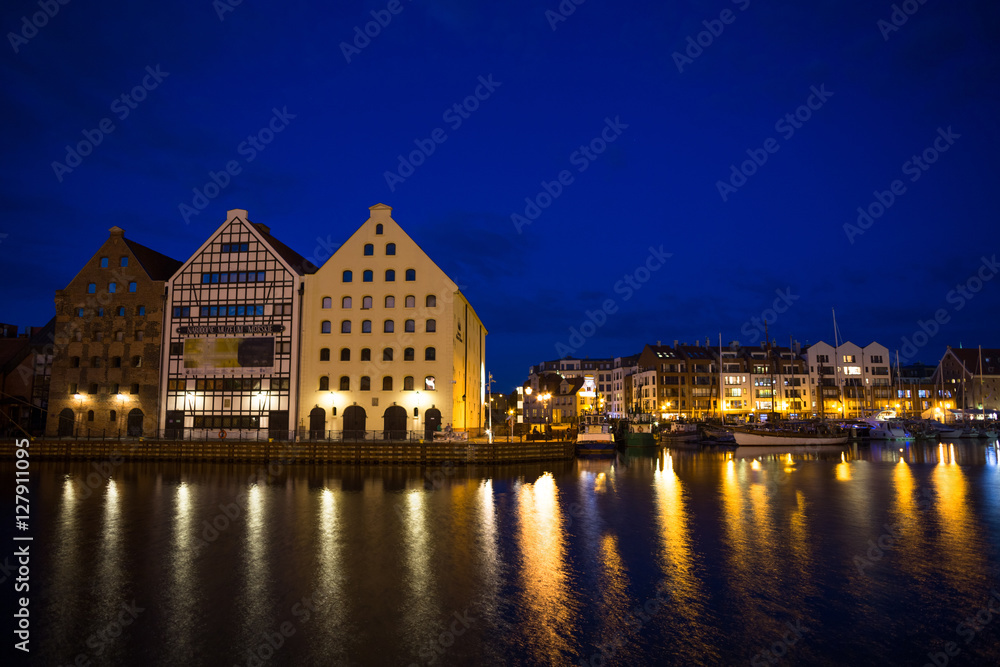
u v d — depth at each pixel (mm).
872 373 129875
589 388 140500
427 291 59750
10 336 76438
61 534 23953
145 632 14234
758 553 21172
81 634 14141
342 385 59250
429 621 14922
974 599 16453
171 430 59594
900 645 13594
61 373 61688
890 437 90625
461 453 50812
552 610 15648
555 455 55688
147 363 60875
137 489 36469
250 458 51688
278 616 15219
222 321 60688
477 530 24750
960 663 12727
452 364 58688
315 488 37062
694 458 62906
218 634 14109
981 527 25281
